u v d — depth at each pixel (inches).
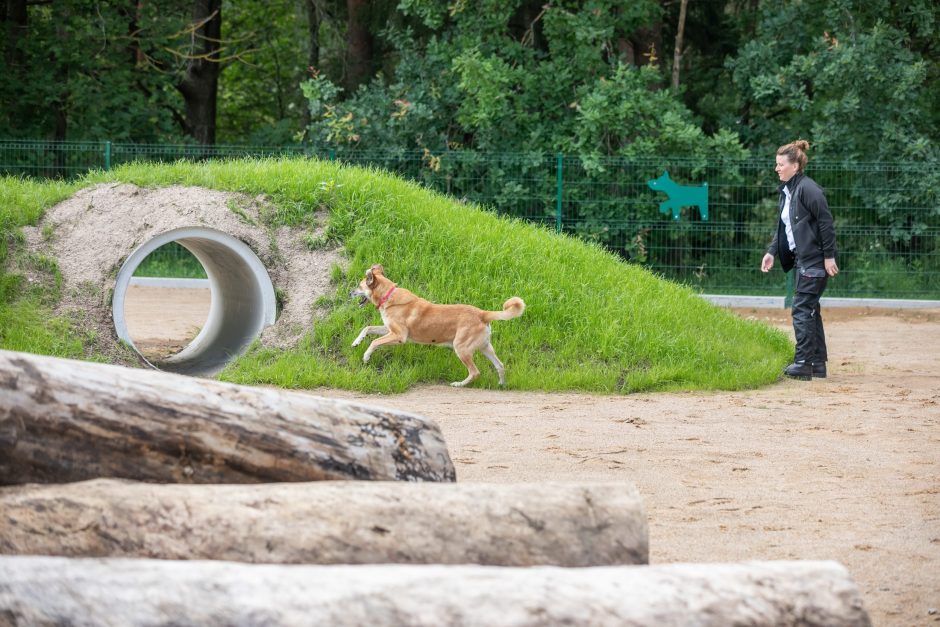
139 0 1157.1
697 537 231.9
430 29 1128.8
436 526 150.9
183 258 949.2
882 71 964.6
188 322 695.7
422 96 1007.6
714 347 500.7
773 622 125.3
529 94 1000.9
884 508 259.3
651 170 914.7
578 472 295.6
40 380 154.6
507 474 291.4
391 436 182.9
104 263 477.1
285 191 522.3
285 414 173.6
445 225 532.7
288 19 1411.2
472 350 448.8
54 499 146.6
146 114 1111.0
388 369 453.4
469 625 116.3
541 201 926.4
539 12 1099.9
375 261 495.8
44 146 900.6
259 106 1476.4
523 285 505.4
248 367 450.9
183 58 1133.1
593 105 935.0
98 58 1109.1
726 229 885.2
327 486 154.8
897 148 952.3
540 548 152.5
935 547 225.5
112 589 119.7
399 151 956.0
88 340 450.3
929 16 994.1
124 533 145.0
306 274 492.1
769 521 246.5
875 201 879.1
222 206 502.9
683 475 294.4
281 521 147.4
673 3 1151.0
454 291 489.4
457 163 947.3
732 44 1160.8
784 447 335.3
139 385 163.5
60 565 123.5
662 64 1167.0
